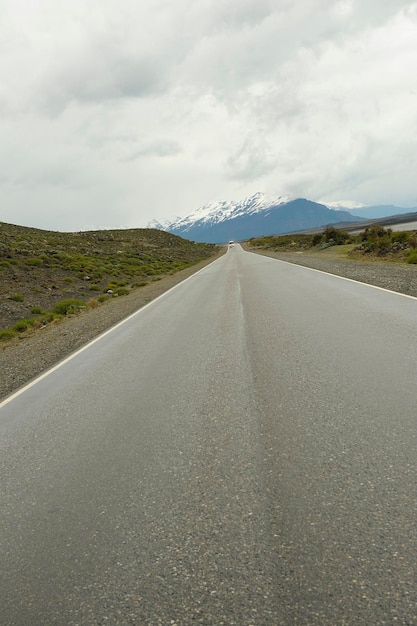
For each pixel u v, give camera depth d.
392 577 2.11
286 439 3.76
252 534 2.55
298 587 2.11
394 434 3.61
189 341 8.68
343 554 2.29
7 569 2.56
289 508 2.75
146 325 11.56
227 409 4.68
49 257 44.47
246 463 3.42
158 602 2.15
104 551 2.59
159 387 5.83
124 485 3.34
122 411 5.07
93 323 13.60
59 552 2.64
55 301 25.92
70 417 5.13
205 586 2.20
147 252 78.19
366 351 6.27
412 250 25.75
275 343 7.50
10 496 3.43
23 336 14.93
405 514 2.56
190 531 2.66
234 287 18.67
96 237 94.75
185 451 3.79
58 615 2.15
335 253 39.00
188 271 39.66
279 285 16.94
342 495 2.82
